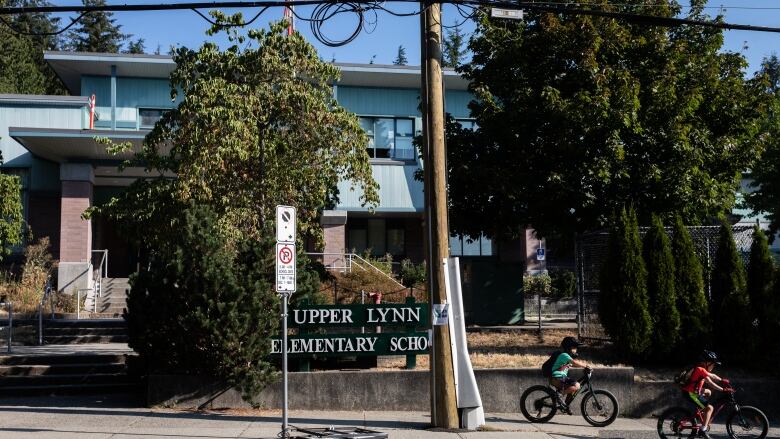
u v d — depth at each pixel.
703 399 10.88
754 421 10.98
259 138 16.45
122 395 13.98
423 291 21.56
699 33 17.12
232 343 12.19
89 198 25.14
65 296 23.11
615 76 15.79
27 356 15.08
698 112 16.83
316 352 13.12
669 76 15.84
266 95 16.39
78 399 13.54
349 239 30.95
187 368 12.77
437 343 11.42
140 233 17.03
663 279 14.07
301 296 13.30
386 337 13.30
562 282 27.72
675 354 14.11
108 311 23.56
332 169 17.22
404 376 12.98
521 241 30.61
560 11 11.47
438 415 11.36
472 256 30.55
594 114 15.29
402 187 28.84
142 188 16.92
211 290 12.39
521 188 16.47
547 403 12.18
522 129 16.89
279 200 16.91
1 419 11.66
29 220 27.39
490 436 10.87
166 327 12.47
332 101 17.42
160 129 16.50
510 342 16.27
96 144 24.09
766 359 13.88
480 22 17.44
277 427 11.30
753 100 17.00
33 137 23.39
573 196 16.41
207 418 11.95
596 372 13.08
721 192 16.80
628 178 16.03
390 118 31.41
